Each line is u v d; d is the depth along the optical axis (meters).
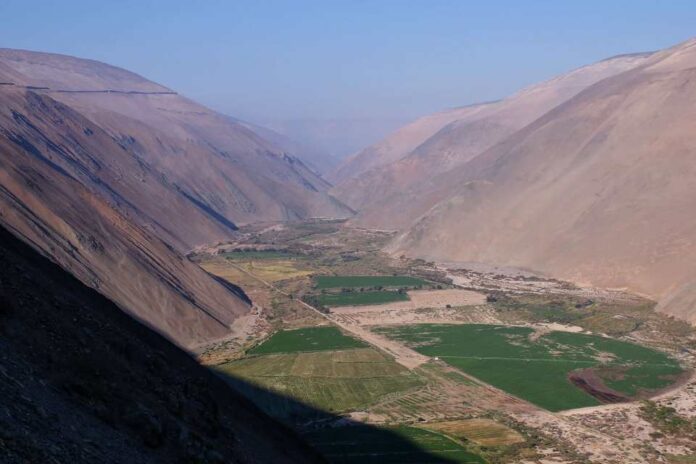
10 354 26.19
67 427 23.48
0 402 21.98
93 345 32.44
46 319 31.38
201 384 39.06
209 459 29.56
